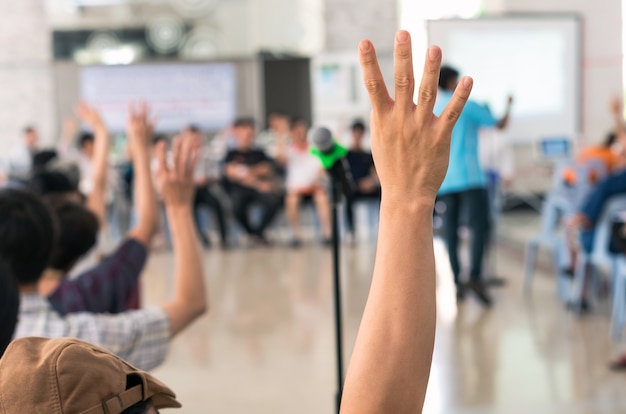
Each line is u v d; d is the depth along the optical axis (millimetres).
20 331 1854
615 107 6844
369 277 7520
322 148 2592
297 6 13000
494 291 6738
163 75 13742
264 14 13695
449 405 4125
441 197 6133
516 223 9172
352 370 1052
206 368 4879
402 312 1034
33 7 13938
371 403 1036
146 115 2602
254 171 10117
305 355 5098
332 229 2697
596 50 8164
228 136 11406
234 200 10062
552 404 4117
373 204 9695
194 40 14539
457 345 5234
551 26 7926
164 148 2129
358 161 9102
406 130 1016
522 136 8266
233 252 9617
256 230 10078
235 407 4195
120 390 933
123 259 2439
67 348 910
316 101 12859
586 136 8312
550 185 9273
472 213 6211
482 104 5977
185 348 5340
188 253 2127
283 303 6613
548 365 4785
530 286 6918
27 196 1891
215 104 13766
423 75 986
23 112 13773
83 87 13727
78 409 898
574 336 5406
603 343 5223
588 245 5695
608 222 5547
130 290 2430
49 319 1894
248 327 5848
